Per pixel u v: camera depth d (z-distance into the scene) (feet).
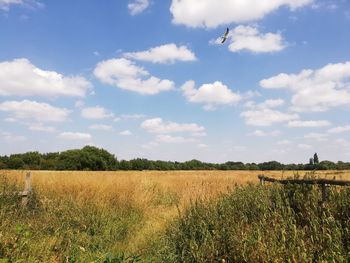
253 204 28.94
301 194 26.04
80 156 254.47
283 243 19.29
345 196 24.16
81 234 31.89
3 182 38.70
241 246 21.17
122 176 68.59
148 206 52.34
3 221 24.52
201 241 25.80
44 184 48.42
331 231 19.67
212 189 44.98
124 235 35.83
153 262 26.12
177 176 88.58
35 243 23.40
